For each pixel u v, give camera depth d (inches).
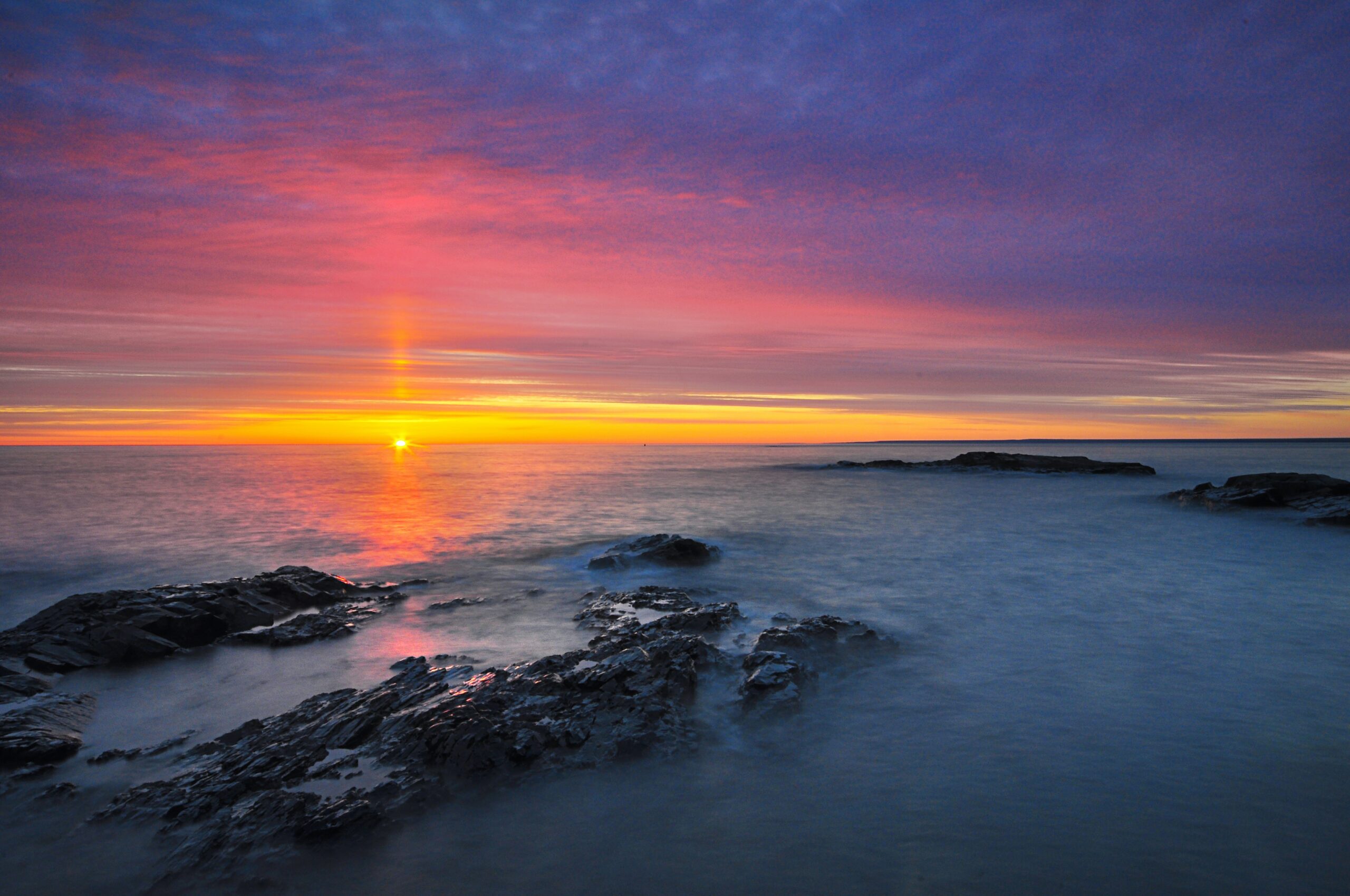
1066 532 1154.7
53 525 1284.4
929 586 745.6
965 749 343.0
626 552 912.9
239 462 4571.9
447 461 4982.8
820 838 268.2
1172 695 410.6
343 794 300.4
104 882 256.7
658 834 273.6
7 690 452.4
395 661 520.4
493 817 287.1
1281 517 1219.2
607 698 386.3
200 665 520.4
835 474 3046.3
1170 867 244.5
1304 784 301.4
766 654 462.3
